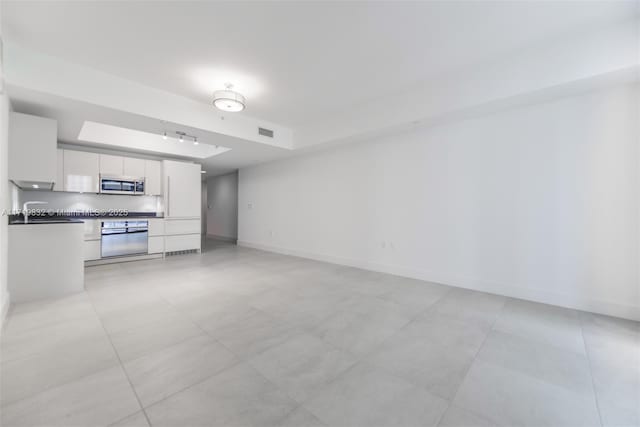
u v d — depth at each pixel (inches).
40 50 108.1
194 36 99.8
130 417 55.9
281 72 124.9
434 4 83.9
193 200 250.1
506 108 131.3
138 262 213.3
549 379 70.4
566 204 121.0
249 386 66.4
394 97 152.5
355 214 200.7
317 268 195.9
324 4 83.9
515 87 114.4
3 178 105.3
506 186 136.5
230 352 81.9
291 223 250.4
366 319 107.1
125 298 129.3
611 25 94.5
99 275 172.7
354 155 200.2
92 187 201.6
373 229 189.9
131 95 133.5
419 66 121.1
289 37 100.3
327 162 219.0
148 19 90.6
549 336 93.9
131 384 66.4
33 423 53.9
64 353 80.1
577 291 119.0
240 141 188.7
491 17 89.9
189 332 94.7
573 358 80.3
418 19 90.7
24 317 106.0
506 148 135.6
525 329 99.2
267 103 161.2
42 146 126.6
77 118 141.8
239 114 178.7
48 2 82.2
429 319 107.6
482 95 122.9
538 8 85.9
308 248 235.0
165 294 135.7
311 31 97.0
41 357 77.8
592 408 60.1
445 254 157.3
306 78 130.7
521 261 132.9
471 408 59.9
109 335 91.7
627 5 84.4
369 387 66.7
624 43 92.8
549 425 55.4
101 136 196.7
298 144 210.5
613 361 78.8
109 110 130.3
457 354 82.2
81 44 104.3
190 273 179.6
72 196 204.5
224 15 88.9
